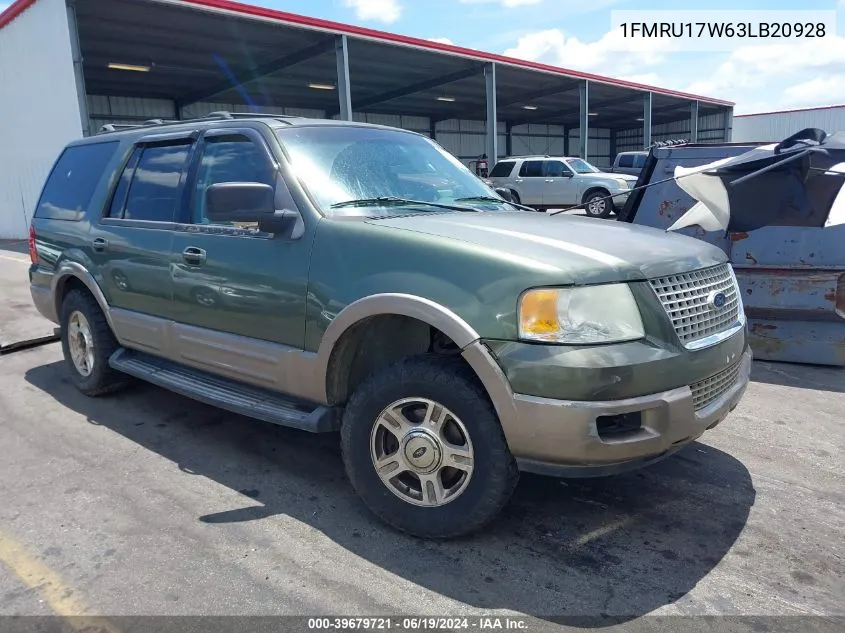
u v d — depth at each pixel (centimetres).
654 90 3122
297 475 367
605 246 285
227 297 355
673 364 264
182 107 2900
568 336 254
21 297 928
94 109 2645
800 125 3791
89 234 462
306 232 324
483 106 3419
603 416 258
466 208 363
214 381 389
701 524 312
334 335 303
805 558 283
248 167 363
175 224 394
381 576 270
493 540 298
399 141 413
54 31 1480
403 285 285
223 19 1627
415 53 2088
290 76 2483
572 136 4562
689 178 453
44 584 266
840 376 534
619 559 283
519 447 263
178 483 357
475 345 263
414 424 291
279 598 256
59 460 387
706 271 303
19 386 529
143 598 256
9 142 1806
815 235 540
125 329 438
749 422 440
